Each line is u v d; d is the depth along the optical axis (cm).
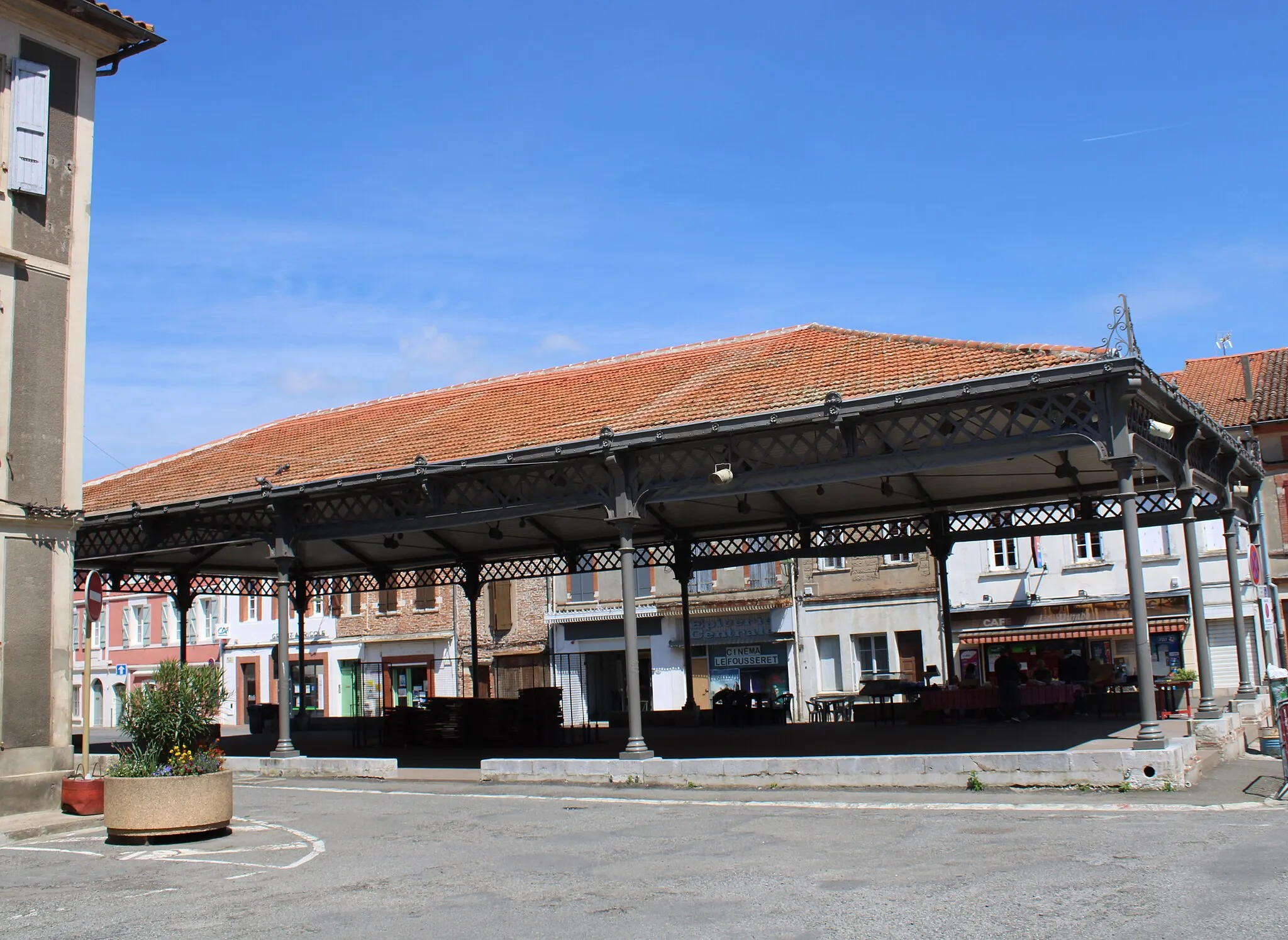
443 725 2325
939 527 2098
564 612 3981
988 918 668
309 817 1318
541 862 943
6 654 1404
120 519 1975
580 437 1623
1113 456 1277
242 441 2517
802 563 3597
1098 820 1027
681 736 2212
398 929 713
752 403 1521
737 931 666
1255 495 2052
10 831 1255
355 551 2509
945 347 1532
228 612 4859
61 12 1505
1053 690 2000
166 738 1259
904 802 1204
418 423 2144
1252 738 1728
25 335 1457
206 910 804
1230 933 613
